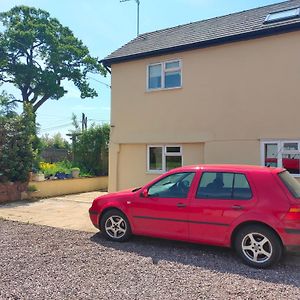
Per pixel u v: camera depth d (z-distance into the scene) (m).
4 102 28.38
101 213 6.95
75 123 28.70
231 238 5.55
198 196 5.93
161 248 6.31
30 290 4.31
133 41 14.30
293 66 9.66
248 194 5.54
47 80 27.17
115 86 13.05
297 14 10.13
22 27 26.75
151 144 12.32
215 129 10.87
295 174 9.48
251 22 11.16
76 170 16.34
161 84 12.02
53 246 6.37
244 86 10.41
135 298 4.10
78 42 29.58
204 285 4.54
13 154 12.68
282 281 4.72
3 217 9.41
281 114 9.80
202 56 11.18
